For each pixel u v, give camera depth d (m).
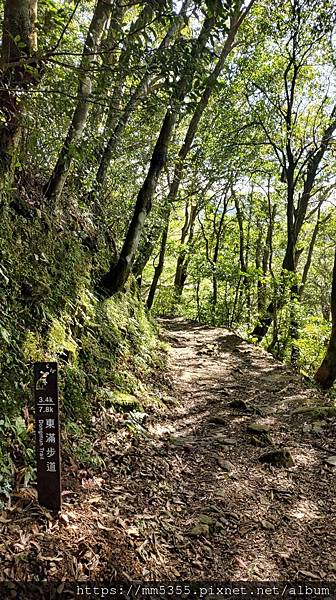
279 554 3.58
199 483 4.49
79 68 3.51
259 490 4.50
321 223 20.45
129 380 6.16
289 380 8.67
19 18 3.73
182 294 22.38
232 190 18.25
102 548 3.09
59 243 6.09
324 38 12.64
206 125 14.25
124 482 4.05
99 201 8.42
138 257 11.23
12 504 3.13
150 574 3.09
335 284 9.24
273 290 13.52
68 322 5.36
